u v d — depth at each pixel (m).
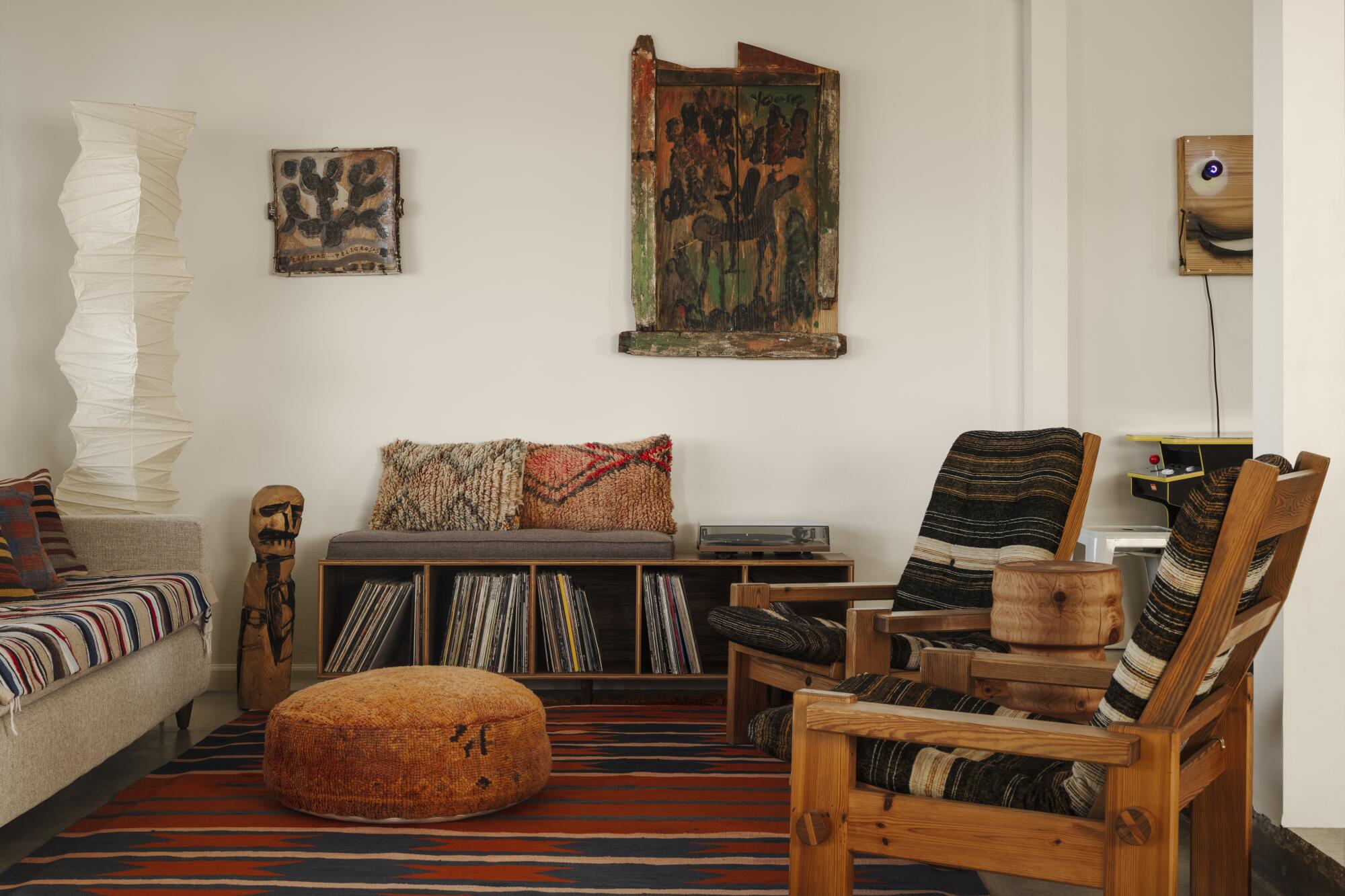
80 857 2.18
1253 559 1.46
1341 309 2.21
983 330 4.15
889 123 4.15
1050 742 1.41
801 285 4.12
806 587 3.05
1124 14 4.14
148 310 3.62
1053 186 4.05
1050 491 2.71
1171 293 4.14
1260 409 2.31
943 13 4.15
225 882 2.05
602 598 3.97
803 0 4.14
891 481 4.15
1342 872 1.94
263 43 4.11
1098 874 1.42
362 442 4.13
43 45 4.08
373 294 4.13
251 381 4.11
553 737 3.21
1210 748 1.73
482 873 2.11
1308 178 2.21
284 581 3.59
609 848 2.25
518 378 4.14
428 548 3.68
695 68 4.12
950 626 2.48
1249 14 4.13
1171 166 4.14
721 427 4.14
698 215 4.12
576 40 4.14
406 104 4.13
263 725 3.36
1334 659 2.18
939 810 1.52
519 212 4.14
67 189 3.61
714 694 3.93
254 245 4.11
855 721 1.53
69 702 2.40
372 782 2.37
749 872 2.12
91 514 3.61
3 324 4.02
